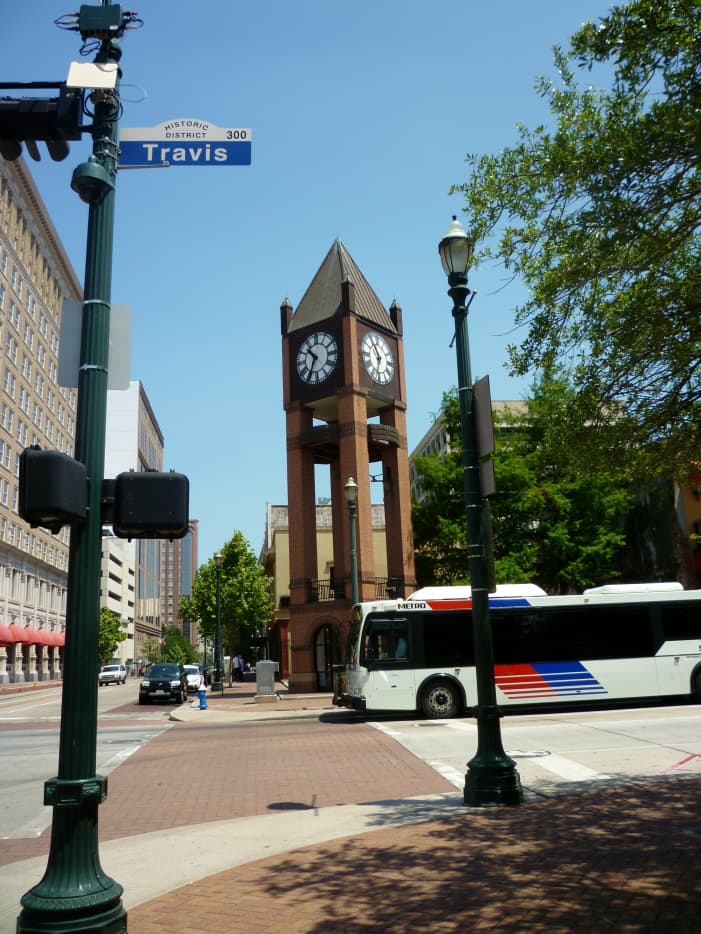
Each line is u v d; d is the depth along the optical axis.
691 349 7.18
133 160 5.61
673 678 20.50
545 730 15.43
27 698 44.41
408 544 33.19
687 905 4.96
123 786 11.38
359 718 21.19
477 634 9.15
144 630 175.62
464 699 19.88
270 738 16.91
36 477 4.43
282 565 53.69
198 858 6.82
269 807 9.33
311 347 34.16
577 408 8.20
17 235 65.19
